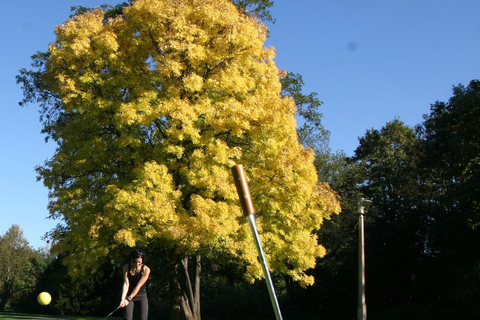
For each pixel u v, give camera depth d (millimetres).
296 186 17469
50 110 27188
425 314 31422
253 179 17719
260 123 17469
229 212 16281
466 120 30844
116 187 16359
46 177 18625
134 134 17359
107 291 45438
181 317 20688
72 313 44719
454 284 33469
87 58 17531
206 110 16734
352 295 38406
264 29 19375
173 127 16531
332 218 37562
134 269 8086
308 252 18203
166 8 17484
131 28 18125
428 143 36469
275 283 43062
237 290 42219
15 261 64875
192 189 17922
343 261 39688
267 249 17672
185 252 17094
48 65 18016
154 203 15453
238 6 25797
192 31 17266
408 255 39156
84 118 17578
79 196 17609
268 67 19344
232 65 18047
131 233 15312
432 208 38625
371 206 39594
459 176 31609
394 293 37438
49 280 45531
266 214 17641
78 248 16703
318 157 38000
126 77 17828
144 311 8180
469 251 33281
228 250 16906
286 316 37625
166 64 16734
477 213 30359
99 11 19172
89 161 17766
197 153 16500
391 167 47750
